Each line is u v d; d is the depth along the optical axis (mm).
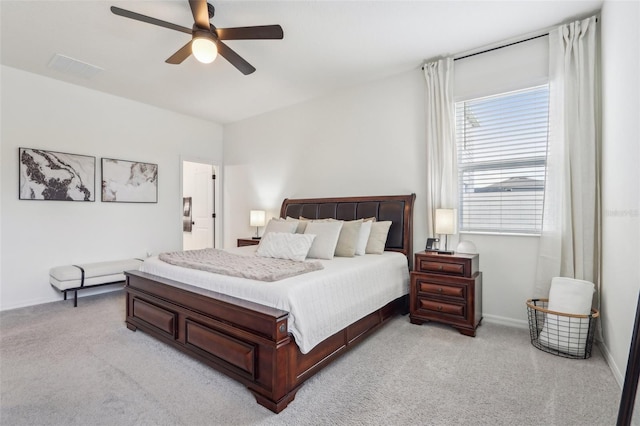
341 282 2215
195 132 5328
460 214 3295
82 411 1668
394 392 1848
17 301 3518
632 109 1801
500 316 3029
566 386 1896
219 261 2646
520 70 2943
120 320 3070
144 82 3883
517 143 3002
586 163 2549
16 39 2910
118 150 4375
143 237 4645
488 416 1625
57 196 3801
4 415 1633
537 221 2906
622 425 1279
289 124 4758
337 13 2539
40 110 3686
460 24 2693
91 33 2811
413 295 2984
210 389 1884
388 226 3391
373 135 3877
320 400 1774
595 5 2447
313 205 4188
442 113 3240
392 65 3453
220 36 2395
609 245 2240
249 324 1821
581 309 2316
